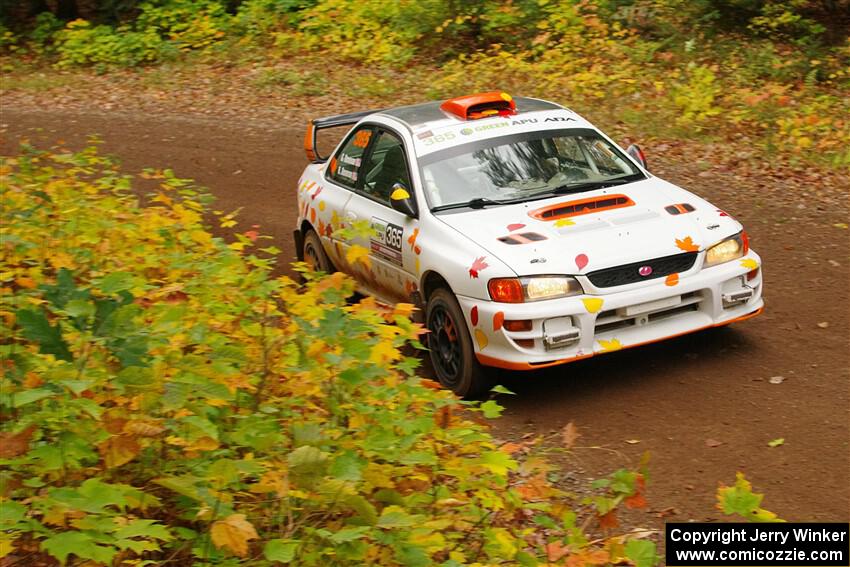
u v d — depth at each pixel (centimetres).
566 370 750
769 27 1892
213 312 514
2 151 1545
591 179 798
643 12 1931
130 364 357
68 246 639
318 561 368
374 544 378
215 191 1317
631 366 745
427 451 434
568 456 619
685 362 743
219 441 395
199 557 358
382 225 809
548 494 413
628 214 734
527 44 1897
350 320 418
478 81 1727
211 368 397
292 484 370
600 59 1752
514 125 833
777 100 1506
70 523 331
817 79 1681
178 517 376
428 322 748
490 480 440
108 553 308
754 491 558
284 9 2198
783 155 1279
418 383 462
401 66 1902
